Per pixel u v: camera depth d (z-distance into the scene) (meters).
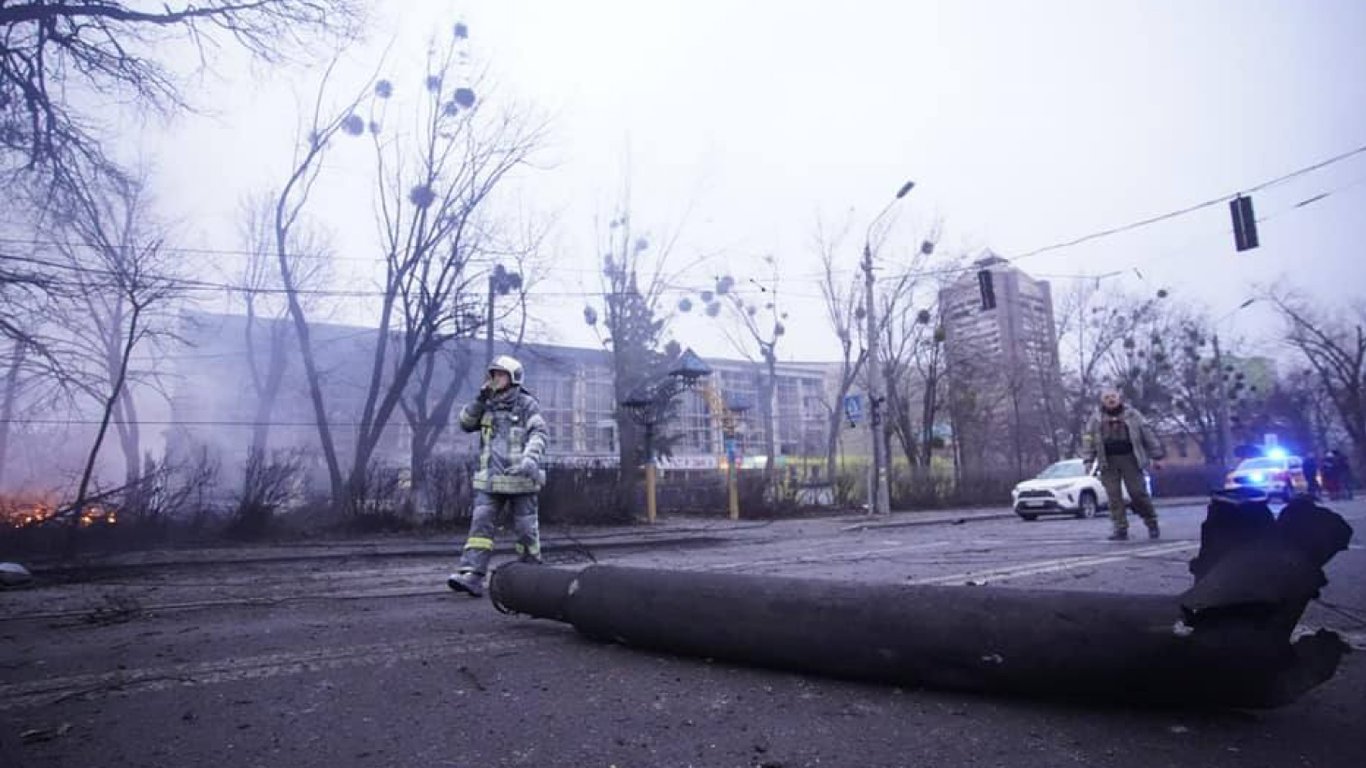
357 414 33.91
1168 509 19.52
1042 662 2.41
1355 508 17.17
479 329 21.77
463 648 3.67
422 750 2.27
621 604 3.53
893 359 31.66
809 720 2.50
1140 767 2.01
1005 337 38.94
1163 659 2.19
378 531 13.59
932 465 29.39
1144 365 41.19
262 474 12.53
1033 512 17.84
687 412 52.03
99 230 12.68
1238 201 14.95
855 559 7.73
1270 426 57.84
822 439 68.44
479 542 5.59
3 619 4.76
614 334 27.97
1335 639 2.11
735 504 19.22
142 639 4.00
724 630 3.14
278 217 20.30
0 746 2.33
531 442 5.54
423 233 20.22
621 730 2.43
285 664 3.36
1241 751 2.10
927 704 2.62
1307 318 48.16
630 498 16.66
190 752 2.27
